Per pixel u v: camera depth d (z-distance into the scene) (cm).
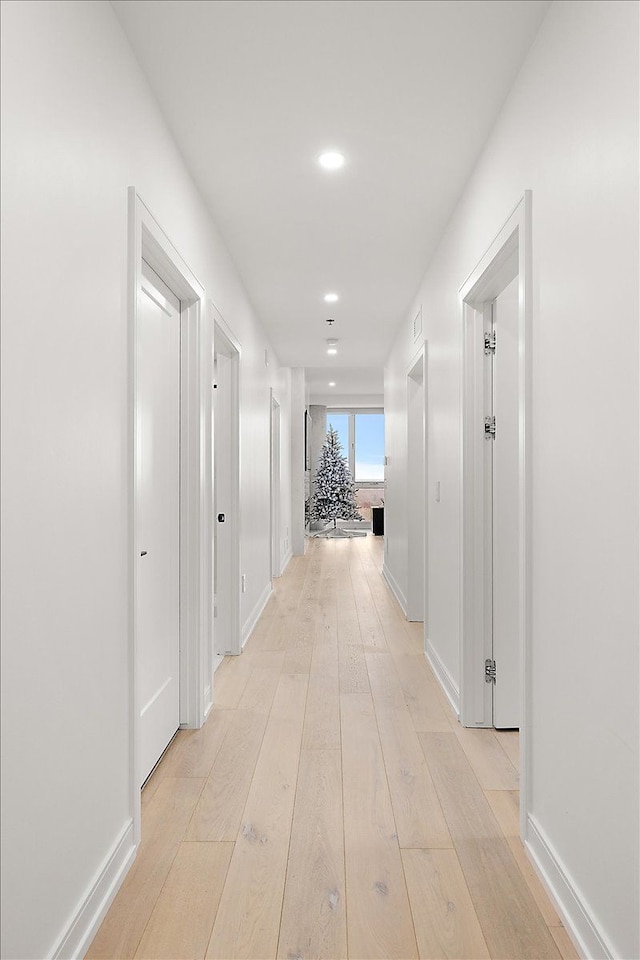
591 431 165
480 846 215
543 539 201
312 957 165
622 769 148
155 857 209
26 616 140
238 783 259
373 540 1241
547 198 199
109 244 193
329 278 475
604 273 157
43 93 149
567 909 176
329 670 412
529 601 212
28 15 141
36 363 145
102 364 186
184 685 316
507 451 313
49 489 151
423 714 336
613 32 152
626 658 146
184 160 294
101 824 185
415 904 185
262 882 195
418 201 341
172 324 304
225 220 366
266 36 211
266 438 668
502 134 253
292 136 275
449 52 220
